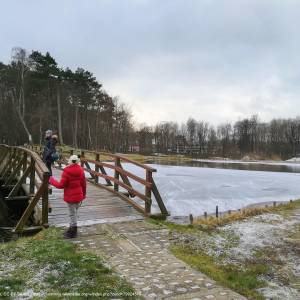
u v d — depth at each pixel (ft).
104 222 29.14
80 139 244.83
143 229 27.66
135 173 112.78
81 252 21.80
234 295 16.75
